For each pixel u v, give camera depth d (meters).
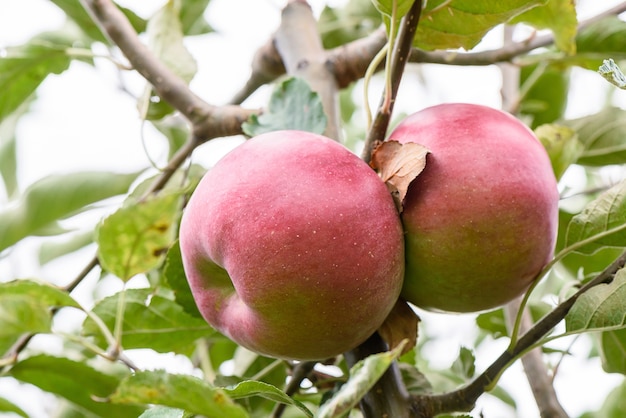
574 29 0.75
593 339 0.88
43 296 0.65
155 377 0.60
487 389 0.66
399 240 0.66
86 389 0.76
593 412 0.86
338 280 0.64
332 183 0.65
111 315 0.73
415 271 0.67
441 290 0.67
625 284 0.66
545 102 0.89
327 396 0.68
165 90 0.79
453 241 0.66
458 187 0.66
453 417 0.73
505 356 0.66
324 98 0.79
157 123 0.91
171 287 0.72
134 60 0.79
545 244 0.67
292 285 0.64
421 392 0.72
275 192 0.64
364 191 0.65
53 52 0.83
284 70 0.86
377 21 0.94
